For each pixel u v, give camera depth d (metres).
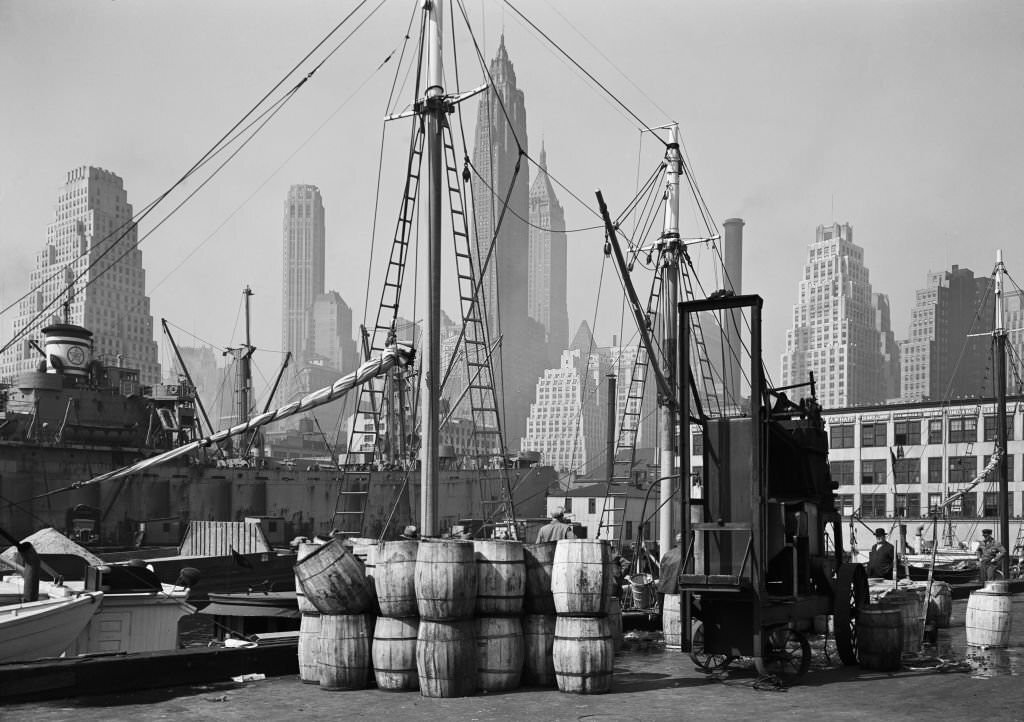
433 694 11.23
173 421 71.56
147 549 45.97
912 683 12.85
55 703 10.93
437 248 20.94
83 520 62.94
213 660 12.55
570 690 11.54
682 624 13.52
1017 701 11.45
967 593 31.58
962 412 73.12
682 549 13.18
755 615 12.36
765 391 13.25
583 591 11.59
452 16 25.05
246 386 96.19
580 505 88.69
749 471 13.06
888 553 23.91
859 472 76.69
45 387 65.00
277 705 10.81
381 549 11.86
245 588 35.31
